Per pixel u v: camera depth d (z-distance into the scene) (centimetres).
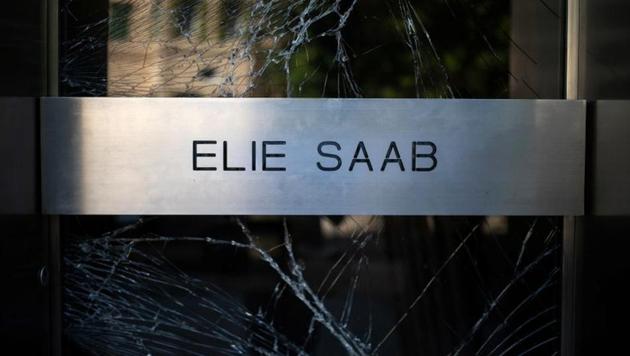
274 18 266
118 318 268
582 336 262
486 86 268
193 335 268
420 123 256
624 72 236
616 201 241
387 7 267
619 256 241
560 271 270
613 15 241
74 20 264
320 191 256
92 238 267
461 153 257
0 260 230
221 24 265
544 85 268
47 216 261
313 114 255
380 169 256
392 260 268
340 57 266
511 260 270
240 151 255
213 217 266
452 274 270
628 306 237
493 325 270
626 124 235
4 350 233
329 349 269
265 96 266
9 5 233
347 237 268
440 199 258
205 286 267
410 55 267
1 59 229
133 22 265
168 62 265
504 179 258
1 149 230
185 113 254
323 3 266
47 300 261
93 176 255
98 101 254
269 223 267
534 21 267
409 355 270
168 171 255
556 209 258
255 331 268
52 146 254
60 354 266
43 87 258
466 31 268
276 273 268
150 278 267
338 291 269
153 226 266
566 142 257
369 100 255
